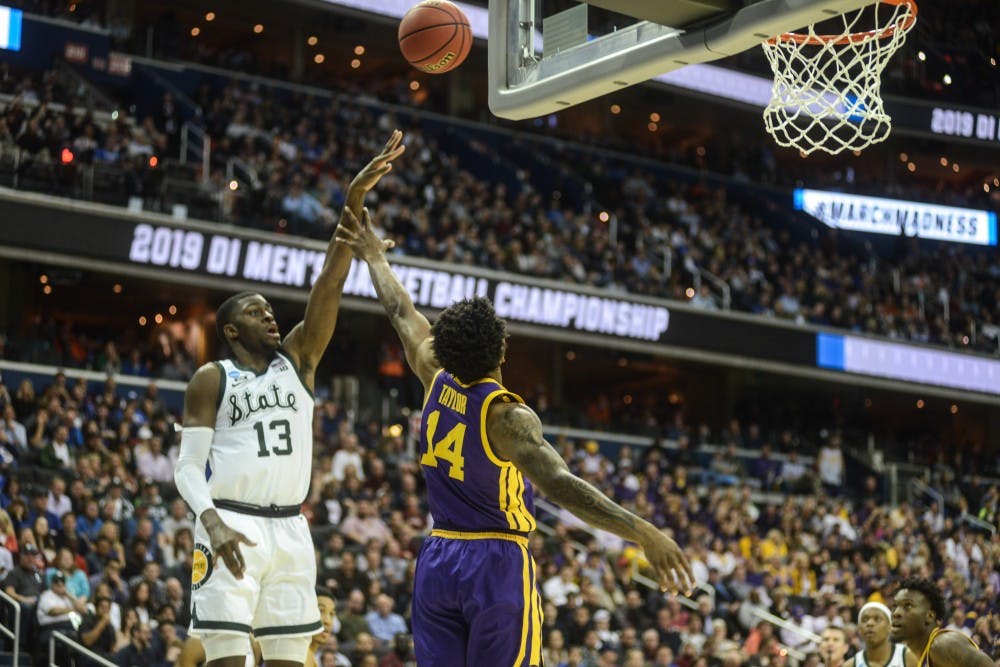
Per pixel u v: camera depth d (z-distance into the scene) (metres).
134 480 17.19
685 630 17.31
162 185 23.50
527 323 26.25
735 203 35.66
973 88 36.78
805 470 27.02
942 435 36.19
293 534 5.31
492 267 26.39
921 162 40.09
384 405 24.88
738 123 38.34
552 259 27.61
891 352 30.86
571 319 26.78
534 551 18.12
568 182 32.25
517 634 4.58
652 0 6.68
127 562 15.02
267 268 23.89
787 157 39.75
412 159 29.41
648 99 36.53
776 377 33.59
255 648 6.63
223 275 23.48
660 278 28.58
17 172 22.00
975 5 37.62
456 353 4.66
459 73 34.56
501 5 8.14
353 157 28.50
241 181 25.47
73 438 18.02
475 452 4.60
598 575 17.69
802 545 22.52
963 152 39.12
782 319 29.58
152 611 13.98
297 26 32.97
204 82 29.22
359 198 5.75
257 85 29.97
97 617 13.41
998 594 23.12
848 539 23.30
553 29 7.89
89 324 28.59
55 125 23.00
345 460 19.42
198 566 5.14
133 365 22.61
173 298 27.22
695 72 34.09
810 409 33.06
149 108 27.91
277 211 24.56
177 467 5.22
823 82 8.73
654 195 33.47
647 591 19.36
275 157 26.61
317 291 5.65
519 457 4.44
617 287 27.72
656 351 27.88
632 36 7.44
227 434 5.31
